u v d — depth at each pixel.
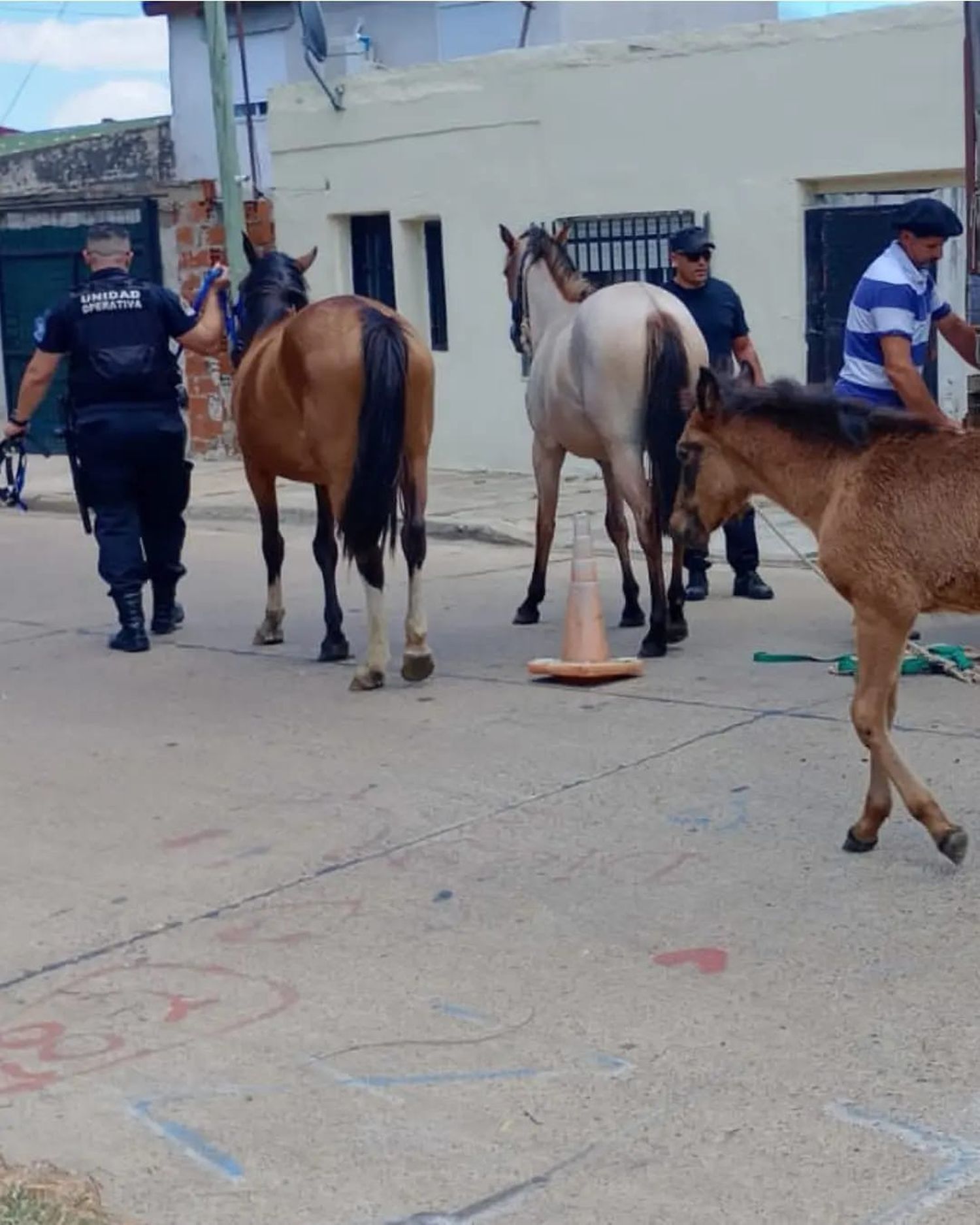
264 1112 4.29
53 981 5.19
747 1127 4.08
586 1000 4.84
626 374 8.38
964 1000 4.70
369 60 22.94
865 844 5.84
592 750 7.20
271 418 8.68
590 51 15.22
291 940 5.41
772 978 4.91
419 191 16.59
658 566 8.59
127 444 9.41
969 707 7.45
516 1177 3.91
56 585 12.10
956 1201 3.72
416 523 8.38
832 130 13.97
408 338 8.12
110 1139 4.20
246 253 9.97
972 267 8.55
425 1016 4.80
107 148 25.84
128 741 7.85
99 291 9.36
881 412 5.56
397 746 7.46
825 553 5.58
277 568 9.55
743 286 14.73
